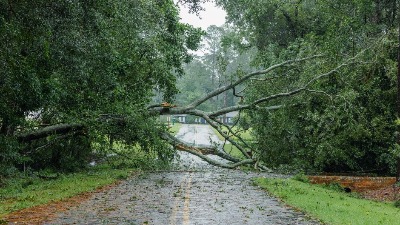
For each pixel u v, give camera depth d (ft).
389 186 67.41
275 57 113.29
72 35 48.39
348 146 83.25
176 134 196.03
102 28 52.90
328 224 32.19
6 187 52.80
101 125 70.44
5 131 62.18
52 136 72.59
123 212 36.50
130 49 69.26
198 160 108.99
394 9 100.53
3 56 45.96
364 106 85.61
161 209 38.52
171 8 89.10
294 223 32.58
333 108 82.33
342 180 70.08
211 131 235.61
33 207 38.40
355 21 98.58
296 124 87.20
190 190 54.39
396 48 84.79
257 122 89.76
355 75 84.94
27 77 50.96
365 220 35.06
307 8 121.90
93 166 88.48
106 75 63.82
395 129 80.43
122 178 68.18
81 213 35.63
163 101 94.99
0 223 30.48
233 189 56.24
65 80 58.13
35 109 62.95
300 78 88.79
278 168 87.45
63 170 78.33
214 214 36.24
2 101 53.01
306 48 96.07
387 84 85.46
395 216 40.55
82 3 48.06
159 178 69.97
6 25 43.24
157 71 82.38
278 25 130.52
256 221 33.19
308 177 71.36
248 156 90.79
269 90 92.12
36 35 47.67
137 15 58.29
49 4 45.91
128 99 76.79
